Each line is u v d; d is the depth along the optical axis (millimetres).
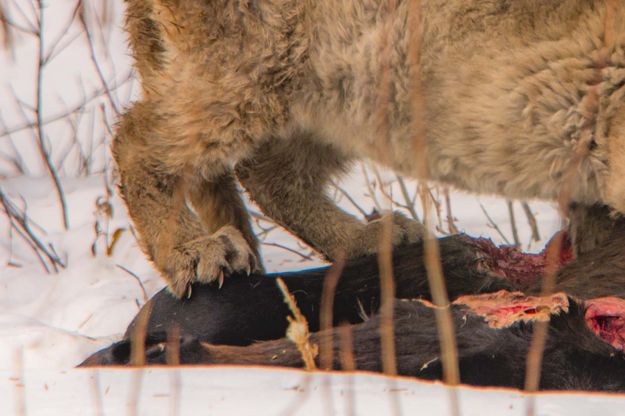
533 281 9141
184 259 9656
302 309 9094
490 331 7539
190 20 10211
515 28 9398
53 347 9047
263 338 9039
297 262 12133
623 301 8117
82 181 14828
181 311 9305
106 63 17062
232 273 9547
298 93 10336
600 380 7391
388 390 7109
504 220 13109
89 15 17656
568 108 9352
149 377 7418
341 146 10812
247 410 6715
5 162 15203
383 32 9789
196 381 7309
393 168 10477
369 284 9070
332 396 7008
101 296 10969
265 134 10500
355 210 13625
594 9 9211
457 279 8938
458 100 9695
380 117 9180
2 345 9016
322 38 10094
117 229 12195
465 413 6664
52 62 17516
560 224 10180
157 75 10562
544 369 7363
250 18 10117
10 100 16625
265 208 11641
